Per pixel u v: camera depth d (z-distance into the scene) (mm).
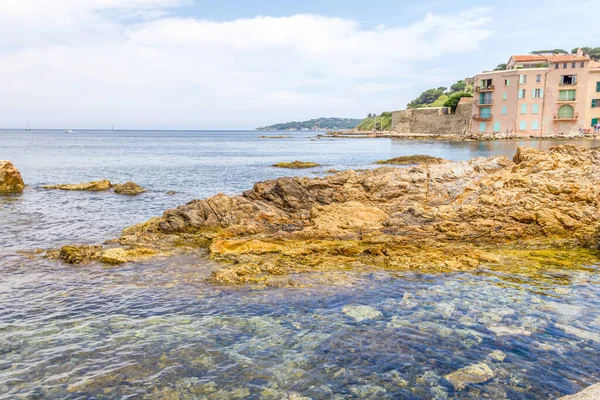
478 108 114562
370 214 23328
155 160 81688
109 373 9875
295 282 15250
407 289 14617
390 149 98438
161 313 13008
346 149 109375
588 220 20531
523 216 20953
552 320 12180
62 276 16250
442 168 29109
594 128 100500
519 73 105312
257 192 27719
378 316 12594
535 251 18766
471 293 14219
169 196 36156
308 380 9562
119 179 49625
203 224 22984
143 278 15945
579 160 27859
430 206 25250
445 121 139375
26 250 19781
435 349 10727
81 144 157750
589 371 9711
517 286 14805
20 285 15344
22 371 9945
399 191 27141
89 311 13188
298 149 119812
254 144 163500
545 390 9078
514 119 107625
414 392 9086
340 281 15320
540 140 96000
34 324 12336
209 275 16125
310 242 19781
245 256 17922
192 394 9125
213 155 97812
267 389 9266
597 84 100000
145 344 11156
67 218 27188
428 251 18219
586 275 15836
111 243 20734
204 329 11953
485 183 25438
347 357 10445
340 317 12562
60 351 10836
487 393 9008
